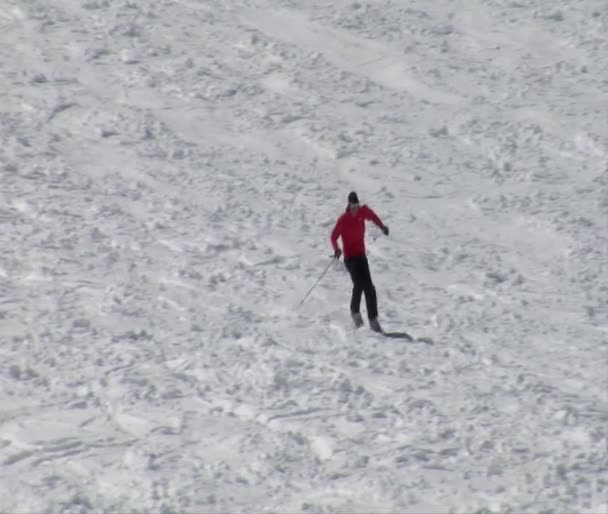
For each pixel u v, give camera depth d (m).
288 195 79.25
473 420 41.38
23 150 83.94
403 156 87.75
